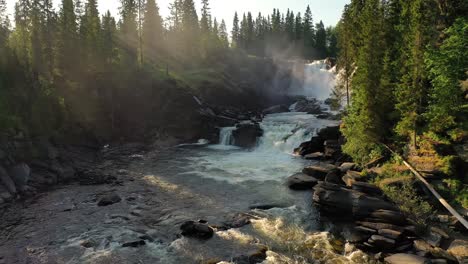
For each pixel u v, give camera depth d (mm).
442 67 27453
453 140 28375
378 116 34312
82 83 57844
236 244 21359
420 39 30094
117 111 60062
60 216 26156
